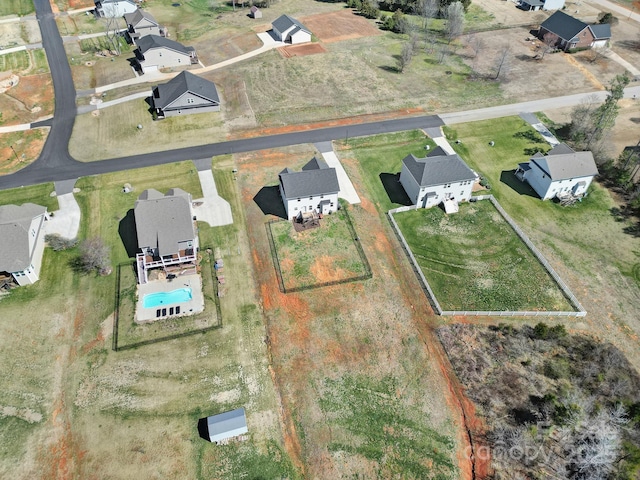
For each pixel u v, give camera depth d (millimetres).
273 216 59281
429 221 59281
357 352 45188
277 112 78688
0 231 49969
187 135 73000
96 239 55312
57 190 62562
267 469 37375
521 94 84000
